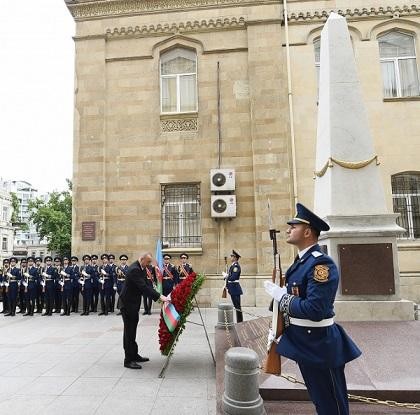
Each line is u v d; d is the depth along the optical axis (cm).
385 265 727
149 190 1369
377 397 437
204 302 1291
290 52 1370
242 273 1295
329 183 793
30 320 1139
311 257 317
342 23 861
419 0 1366
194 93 1430
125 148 1394
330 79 835
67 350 751
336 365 299
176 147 1378
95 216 1362
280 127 1333
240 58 1393
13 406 471
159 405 471
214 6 1409
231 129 1365
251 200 1326
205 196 1345
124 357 695
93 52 1434
